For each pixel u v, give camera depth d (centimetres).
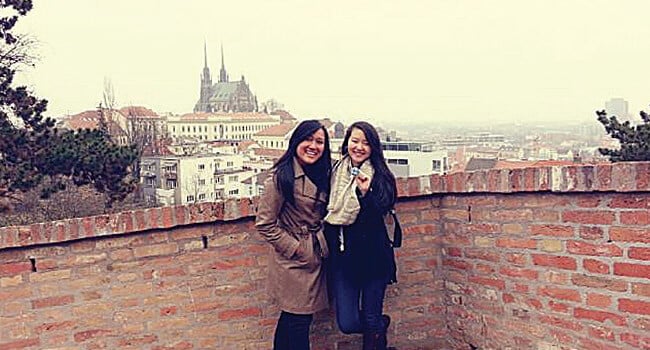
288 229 352
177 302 373
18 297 343
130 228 358
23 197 1476
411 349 423
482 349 396
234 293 386
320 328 410
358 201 345
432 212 419
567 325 337
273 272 363
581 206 323
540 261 348
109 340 362
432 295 424
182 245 372
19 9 1548
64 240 347
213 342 383
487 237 382
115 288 361
